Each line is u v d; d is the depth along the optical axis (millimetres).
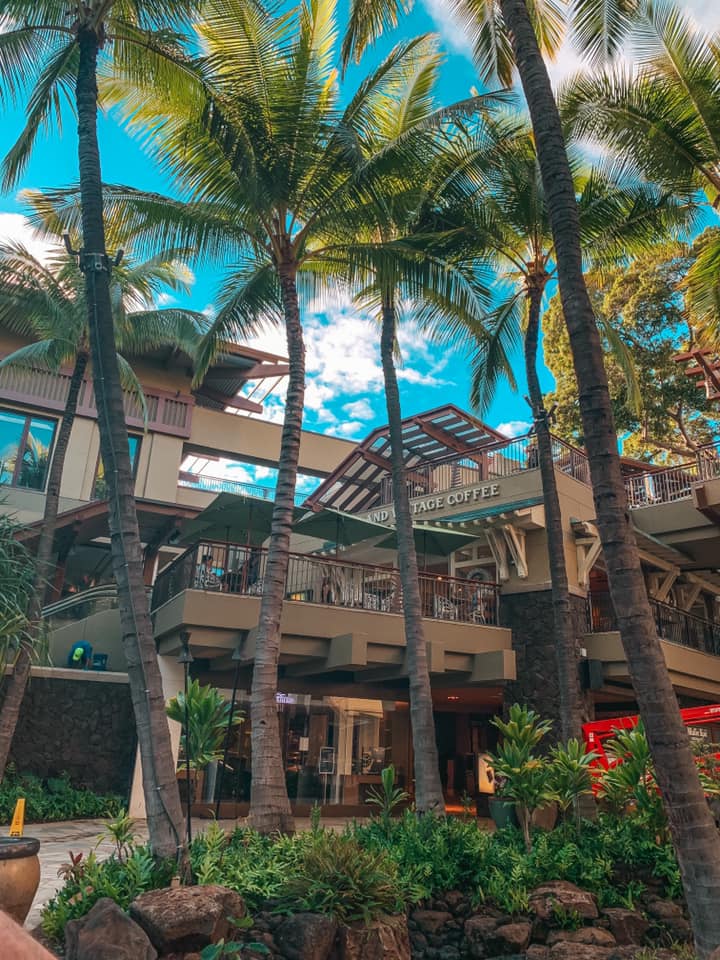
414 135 11406
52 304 15594
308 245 13914
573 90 13641
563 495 18219
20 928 647
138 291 17109
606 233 14469
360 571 16484
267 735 9547
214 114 10688
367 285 14578
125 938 5789
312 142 11445
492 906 8609
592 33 11461
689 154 13477
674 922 8641
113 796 15422
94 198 8820
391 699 18250
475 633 16969
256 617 14211
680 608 21484
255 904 7137
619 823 10234
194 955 6027
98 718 16328
